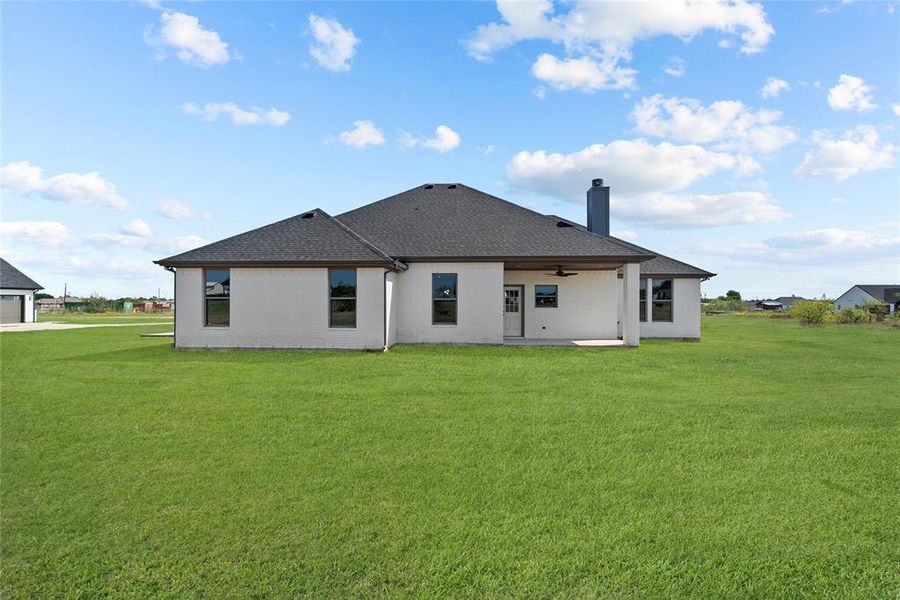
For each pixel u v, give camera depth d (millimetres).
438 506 3938
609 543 3357
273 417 6797
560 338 18984
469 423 6504
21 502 4023
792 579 2953
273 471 4719
